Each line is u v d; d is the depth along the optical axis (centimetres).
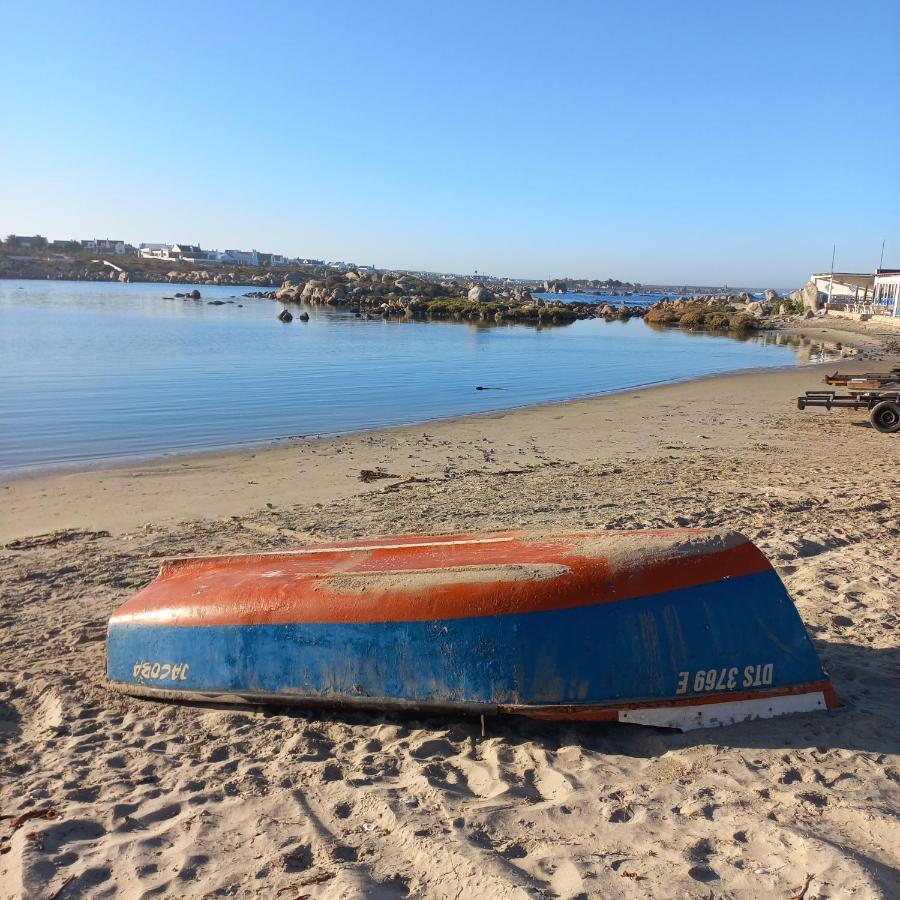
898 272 6425
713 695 394
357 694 417
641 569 404
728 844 300
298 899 278
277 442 1491
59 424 1686
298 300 9944
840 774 348
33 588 679
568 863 290
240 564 522
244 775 375
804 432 1550
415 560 467
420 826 319
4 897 287
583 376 2820
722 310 8062
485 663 399
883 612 557
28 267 17350
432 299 9169
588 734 396
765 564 413
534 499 966
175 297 9975
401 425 1712
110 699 469
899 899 263
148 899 283
